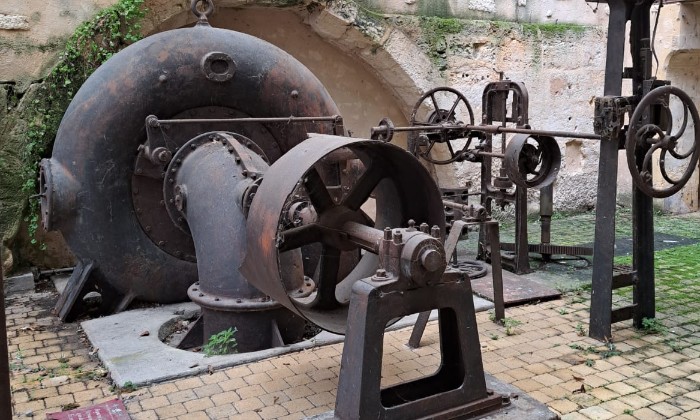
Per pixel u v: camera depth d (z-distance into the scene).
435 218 3.13
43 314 4.69
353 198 3.13
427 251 2.50
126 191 4.51
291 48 6.95
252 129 4.72
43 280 5.54
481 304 4.64
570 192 8.24
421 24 7.04
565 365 3.65
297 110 4.81
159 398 3.24
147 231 4.61
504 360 3.72
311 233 3.11
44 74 5.38
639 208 4.14
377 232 2.88
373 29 6.76
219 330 3.77
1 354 1.89
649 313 4.24
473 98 7.45
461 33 7.27
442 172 7.61
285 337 3.88
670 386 3.38
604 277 3.99
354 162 4.50
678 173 8.27
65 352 3.95
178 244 4.70
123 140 4.42
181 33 4.55
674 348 3.88
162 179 4.56
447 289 2.65
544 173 4.81
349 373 2.52
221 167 3.94
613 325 4.30
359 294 2.52
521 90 5.28
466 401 2.69
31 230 5.36
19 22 5.24
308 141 3.00
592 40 8.12
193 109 4.59
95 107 4.37
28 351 3.97
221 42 4.59
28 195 5.35
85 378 3.53
